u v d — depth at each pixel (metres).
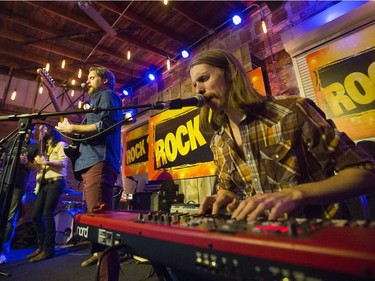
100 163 1.30
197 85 0.90
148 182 3.47
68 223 3.43
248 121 0.84
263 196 0.53
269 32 2.56
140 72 4.40
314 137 0.68
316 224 0.41
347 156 0.61
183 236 0.43
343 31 1.95
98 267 0.66
